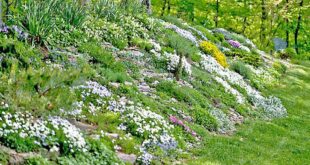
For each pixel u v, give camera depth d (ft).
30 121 36.65
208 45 98.07
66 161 34.09
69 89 47.06
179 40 88.69
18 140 33.12
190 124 57.47
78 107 45.96
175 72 72.64
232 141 57.77
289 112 87.40
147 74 67.87
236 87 86.94
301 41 205.77
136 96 55.42
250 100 84.94
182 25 107.96
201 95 69.56
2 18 60.29
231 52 113.60
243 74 99.66
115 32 77.41
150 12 113.50
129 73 65.10
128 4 97.14
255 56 118.21
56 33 64.85
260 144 61.11
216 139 56.85
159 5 216.74
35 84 42.09
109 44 74.13
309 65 154.81
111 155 38.50
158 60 74.59
